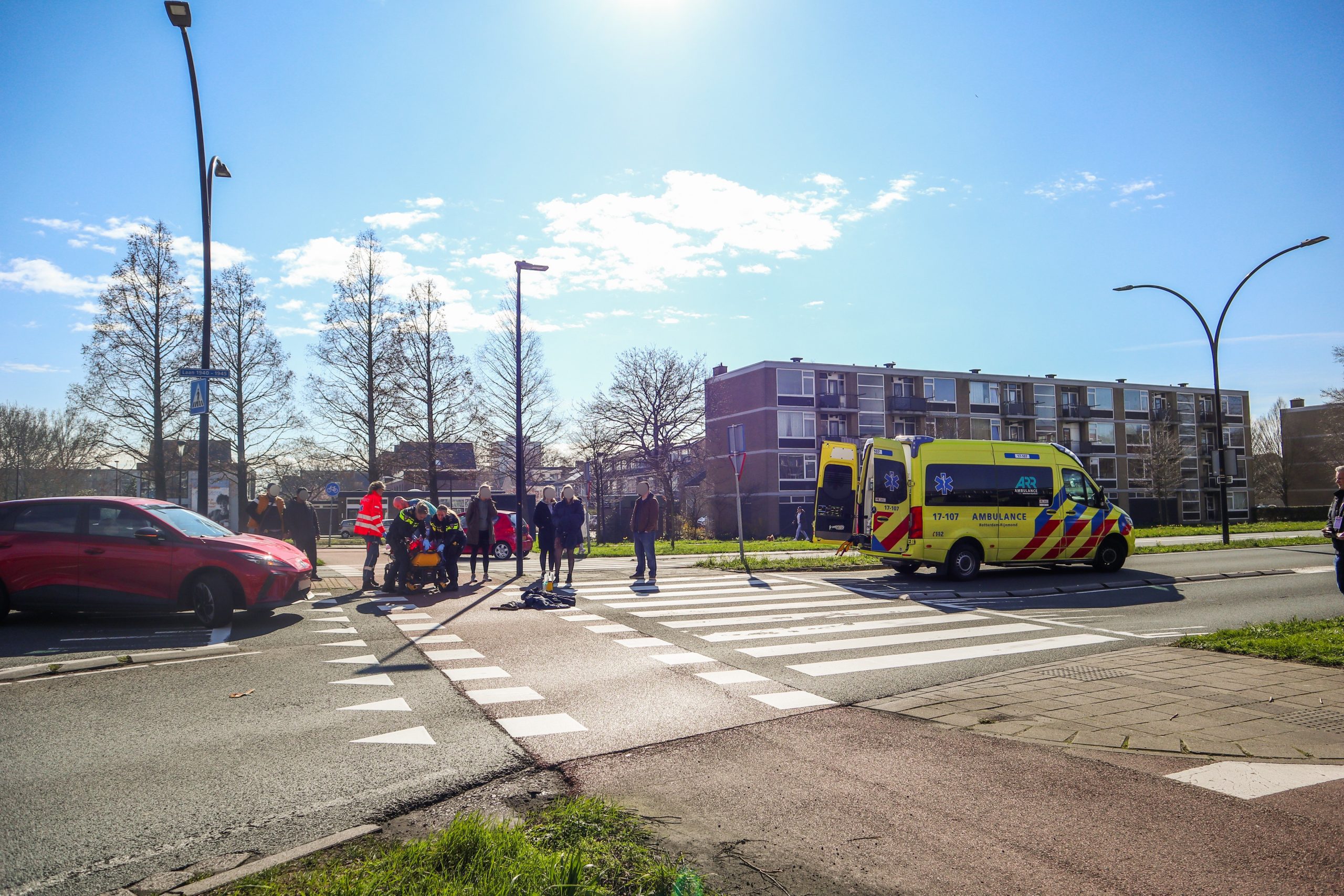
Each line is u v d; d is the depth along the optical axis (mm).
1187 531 34094
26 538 9711
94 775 4559
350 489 65500
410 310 33875
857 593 13031
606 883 3176
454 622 10141
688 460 44750
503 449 36156
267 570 9820
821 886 3209
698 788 4363
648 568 15867
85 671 7285
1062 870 3338
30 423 60906
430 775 4582
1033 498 15078
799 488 53594
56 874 3340
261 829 3824
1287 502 78312
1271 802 4086
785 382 54156
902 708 6043
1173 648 8211
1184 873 3303
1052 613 10898
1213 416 71875
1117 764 4695
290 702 6215
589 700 6316
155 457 31641
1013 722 5594
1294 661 7418
